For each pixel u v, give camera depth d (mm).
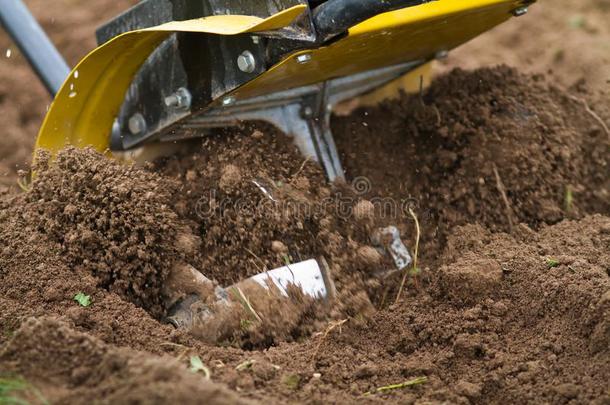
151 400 2998
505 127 5227
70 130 4730
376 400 3729
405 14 4172
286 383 3771
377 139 5281
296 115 4895
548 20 7816
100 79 4547
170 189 4609
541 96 5430
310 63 4234
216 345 4156
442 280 4449
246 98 4605
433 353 4180
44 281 4199
